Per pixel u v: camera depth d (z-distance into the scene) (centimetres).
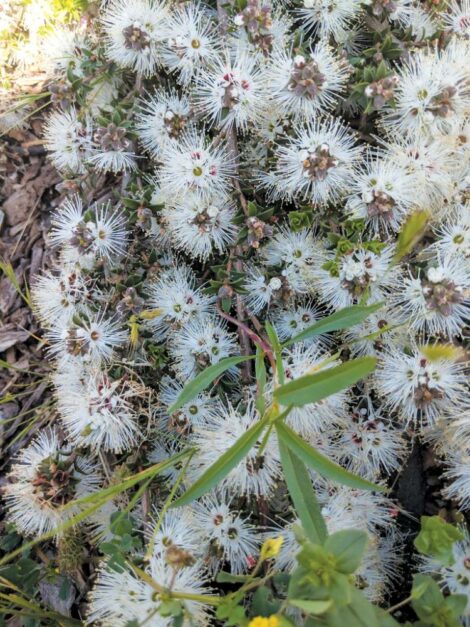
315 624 11
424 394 15
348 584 10
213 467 12
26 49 21
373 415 16
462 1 18
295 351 16
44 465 15
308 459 12
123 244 17
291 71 15
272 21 16
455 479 17
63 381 17
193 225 16
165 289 17
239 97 16
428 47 16
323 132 16
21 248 21
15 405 20
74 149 18
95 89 19
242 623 11
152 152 18
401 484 18
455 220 16
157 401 17
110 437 16
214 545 15
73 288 17
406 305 16
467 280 15
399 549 16
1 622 17
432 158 16
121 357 17
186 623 13
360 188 16
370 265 16
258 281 17
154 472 14
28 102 21
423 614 12
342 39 17
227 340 17
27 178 22
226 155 16
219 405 16
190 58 17
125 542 14
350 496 15
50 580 17
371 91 15
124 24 17
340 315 14
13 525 17
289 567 14
